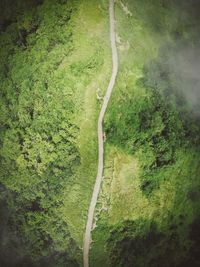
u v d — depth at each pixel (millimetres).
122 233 26016
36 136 25703
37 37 25500
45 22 25406
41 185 26297
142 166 25688
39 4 25906
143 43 25516
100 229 25266
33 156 26078
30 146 26156
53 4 25266
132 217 26016
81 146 24672
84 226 25141
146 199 26203
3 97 26906
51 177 25844
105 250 25688
